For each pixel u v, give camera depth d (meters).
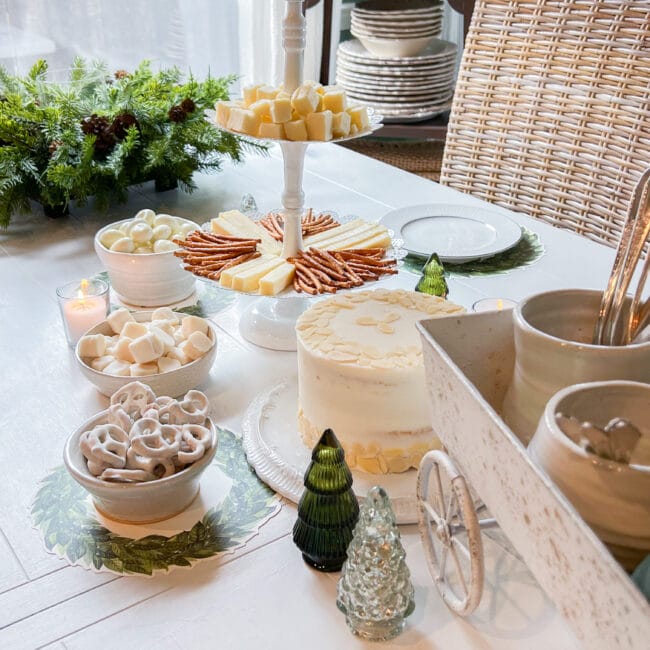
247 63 2.33
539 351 0.57
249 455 0.79
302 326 0.80
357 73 2.30
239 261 0.99
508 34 1.56
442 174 1.70
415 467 0.77
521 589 0.64
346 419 0.75
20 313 1.07
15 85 1.50
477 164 1.64
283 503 0.74
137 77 1.53
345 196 1.45
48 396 0.89
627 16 1.40
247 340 1.01
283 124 0.93
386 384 0.72
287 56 0.97
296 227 1.00
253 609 0.62
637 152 1.39
